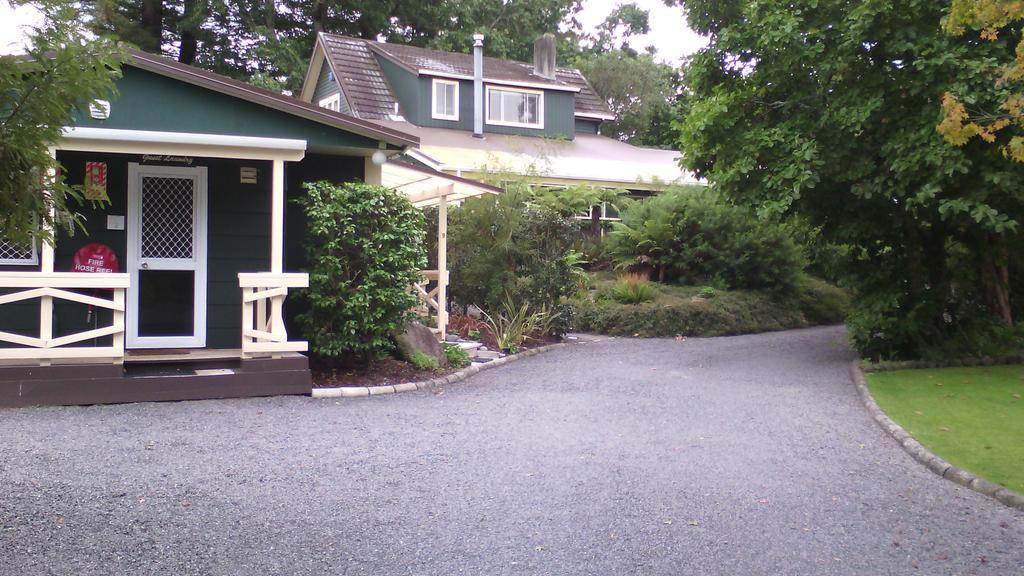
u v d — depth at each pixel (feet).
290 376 32.01
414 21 121.70
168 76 34.53
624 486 20.84
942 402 32.01
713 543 17.11
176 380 30.55
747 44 41.01
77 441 23.67
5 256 33.17
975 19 25.44
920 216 40.40
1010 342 42.57
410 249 35.35
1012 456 24.30
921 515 19.48
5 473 20.11
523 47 129.39
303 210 37.06
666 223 65.67
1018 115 24.77
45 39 13.35
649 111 135.85
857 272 43.78
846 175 38.99
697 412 30.55
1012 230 35.99
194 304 35.91
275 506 18.53
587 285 61.57
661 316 57.11
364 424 27.25
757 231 63.31
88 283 29.63
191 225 35.94
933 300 41.83
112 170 34.78
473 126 88.48
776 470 22.85
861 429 28.27
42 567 14.71
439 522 17.83
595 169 80.33
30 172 13.04
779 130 40.09
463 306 53.52
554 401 32.30
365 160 39.47
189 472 20.89
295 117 36.29
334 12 116.67
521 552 16.26
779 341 54.19
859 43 37.60
